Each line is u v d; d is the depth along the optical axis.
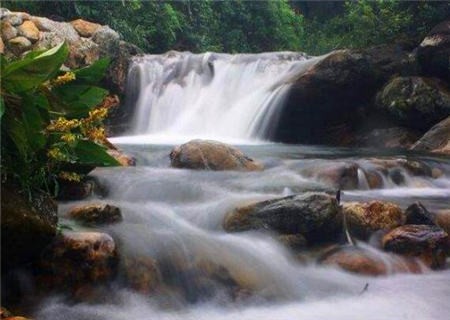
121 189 5.29
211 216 4.87
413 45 12.18
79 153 4.00
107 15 14.94
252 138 12.04
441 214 5.33
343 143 11.85
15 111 3.33
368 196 6.11
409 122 11.36
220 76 13.16
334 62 11.60
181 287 3.88
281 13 21.16
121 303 3.63
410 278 4.52
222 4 19.86
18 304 3.50
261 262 4.28
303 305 3.98
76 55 11.39
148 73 12.91
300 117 11.91
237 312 3.82
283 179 6.16
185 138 11.91
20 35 10.49
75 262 3.60
